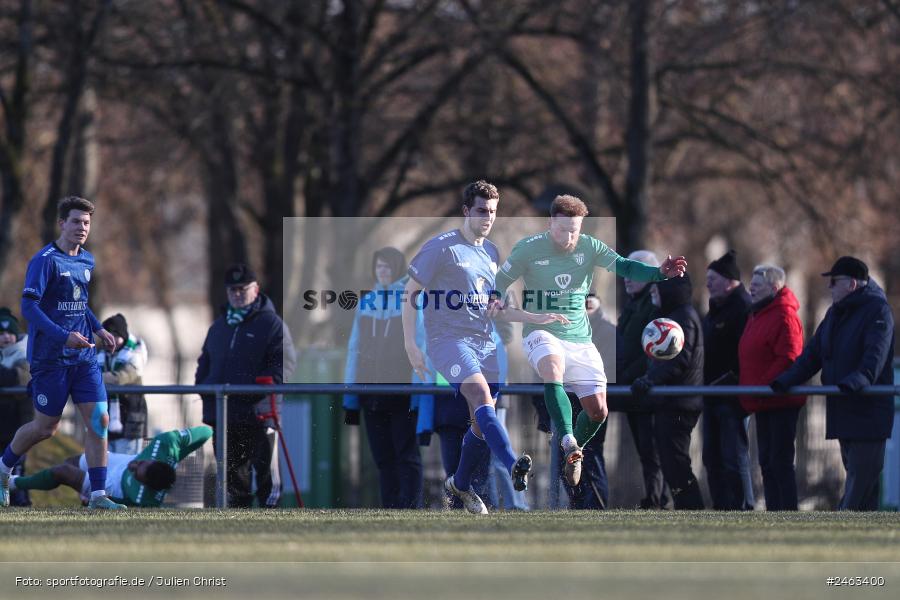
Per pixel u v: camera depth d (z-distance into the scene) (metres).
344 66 80.50
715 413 37.78
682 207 108.06
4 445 39.69
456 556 17.38
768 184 88.88
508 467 26.81
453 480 28.98
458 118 88.44
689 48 78.50
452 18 81.62
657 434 35.88
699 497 35.84
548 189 54.19
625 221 74.62
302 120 87.00
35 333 30.55
